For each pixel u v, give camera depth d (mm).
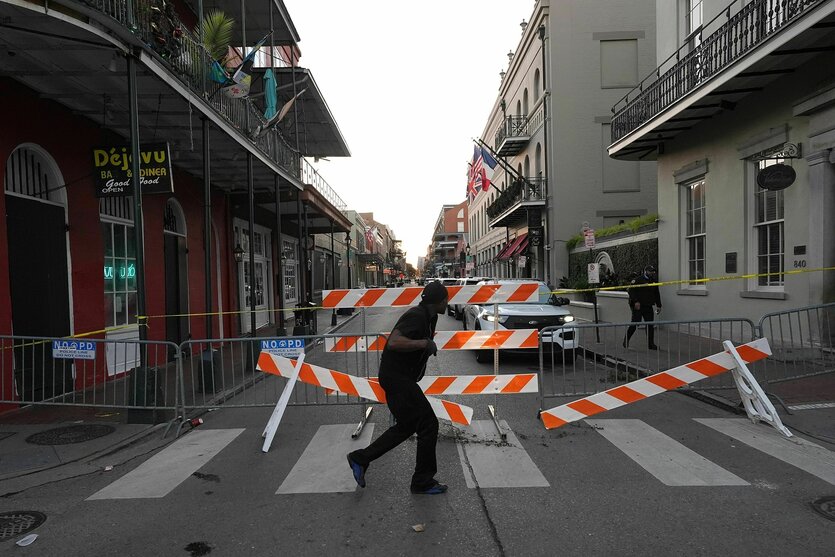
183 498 4430
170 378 10047
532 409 6992
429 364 10242
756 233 10789
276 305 21797
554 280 22328
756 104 10406
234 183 14953
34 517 4137
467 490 4418
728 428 5980
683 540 3516
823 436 5566
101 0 5973
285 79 14406
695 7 12422
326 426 6445
